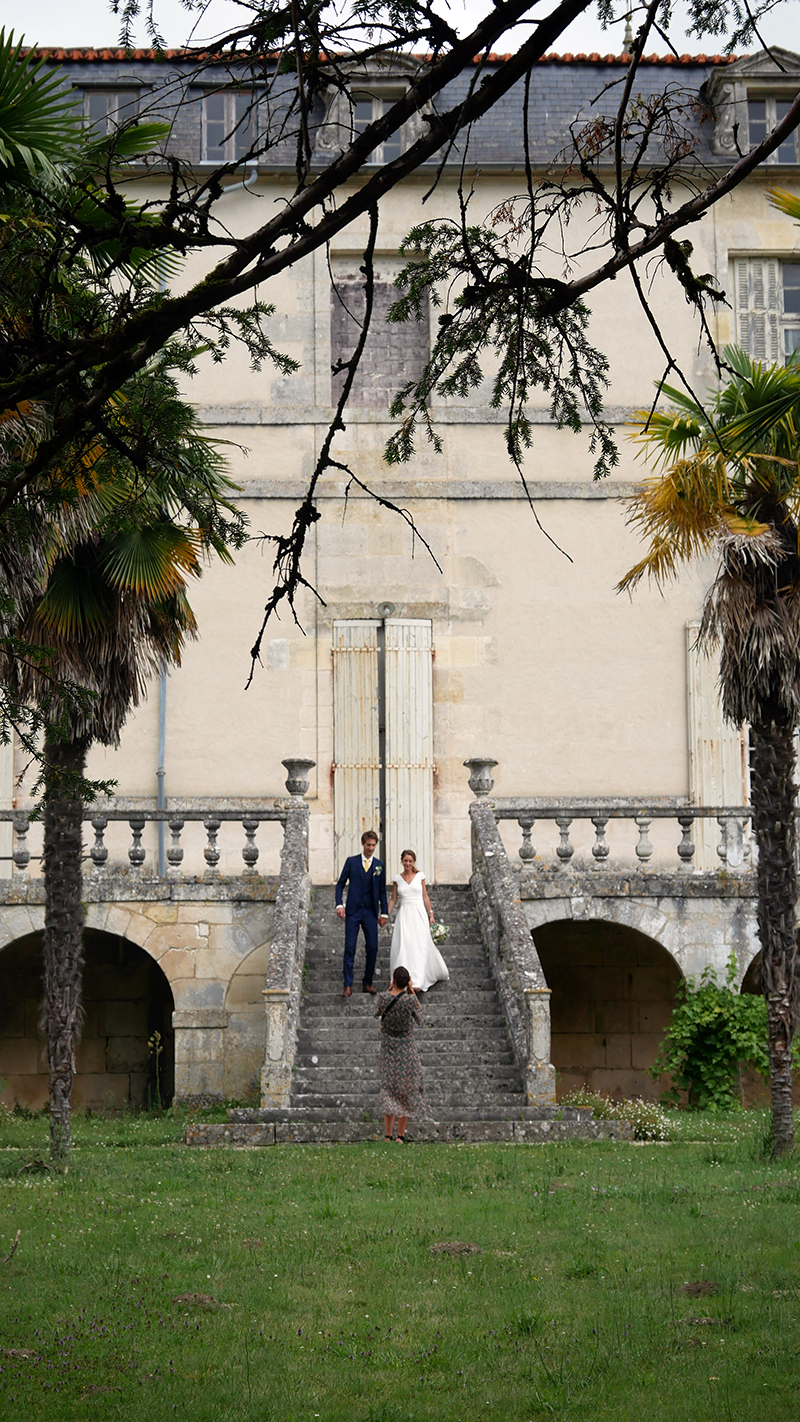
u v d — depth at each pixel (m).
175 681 18.95
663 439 11.84
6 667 8.57
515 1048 13.95
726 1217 8.87
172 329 4.12
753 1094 18.55
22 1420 5.42
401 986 12.54
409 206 19.58
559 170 18.83
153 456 6.05
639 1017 18.78
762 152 4.02
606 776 19.08
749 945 16.53
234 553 19.20
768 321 19.75
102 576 11.68
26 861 16.47
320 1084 13.70
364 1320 6.87
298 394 19.42
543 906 16.55
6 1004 18.27
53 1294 7.29
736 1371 5.96
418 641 19.19
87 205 6.30
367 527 19.33
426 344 19.59
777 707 11.95
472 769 17.17
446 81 3.86
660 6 4.10
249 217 18.98
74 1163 11.48
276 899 15.02
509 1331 6.64
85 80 15.74
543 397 19.58
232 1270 7.75
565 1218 8.95
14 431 6.52
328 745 19.00
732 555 11.41
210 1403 5.64
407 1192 9.90
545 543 19.41
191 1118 15.31
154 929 16.41
